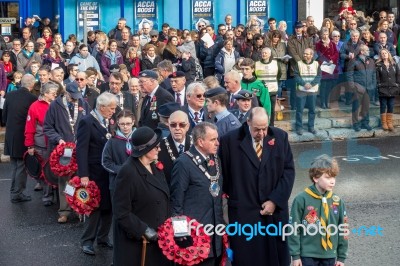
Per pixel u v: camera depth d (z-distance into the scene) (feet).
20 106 44.27
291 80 63.93
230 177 28.73
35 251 35.91
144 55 63.77
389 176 48.93
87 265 33.99
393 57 66.03
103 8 79.15
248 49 66.28
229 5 81.76
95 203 34.65
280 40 64.49
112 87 40.88
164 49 64.75
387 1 84.23
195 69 62.34
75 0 78.43
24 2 77.82
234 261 28.71
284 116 64.75
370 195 44.27
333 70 64.85
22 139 44.09
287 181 28.55
